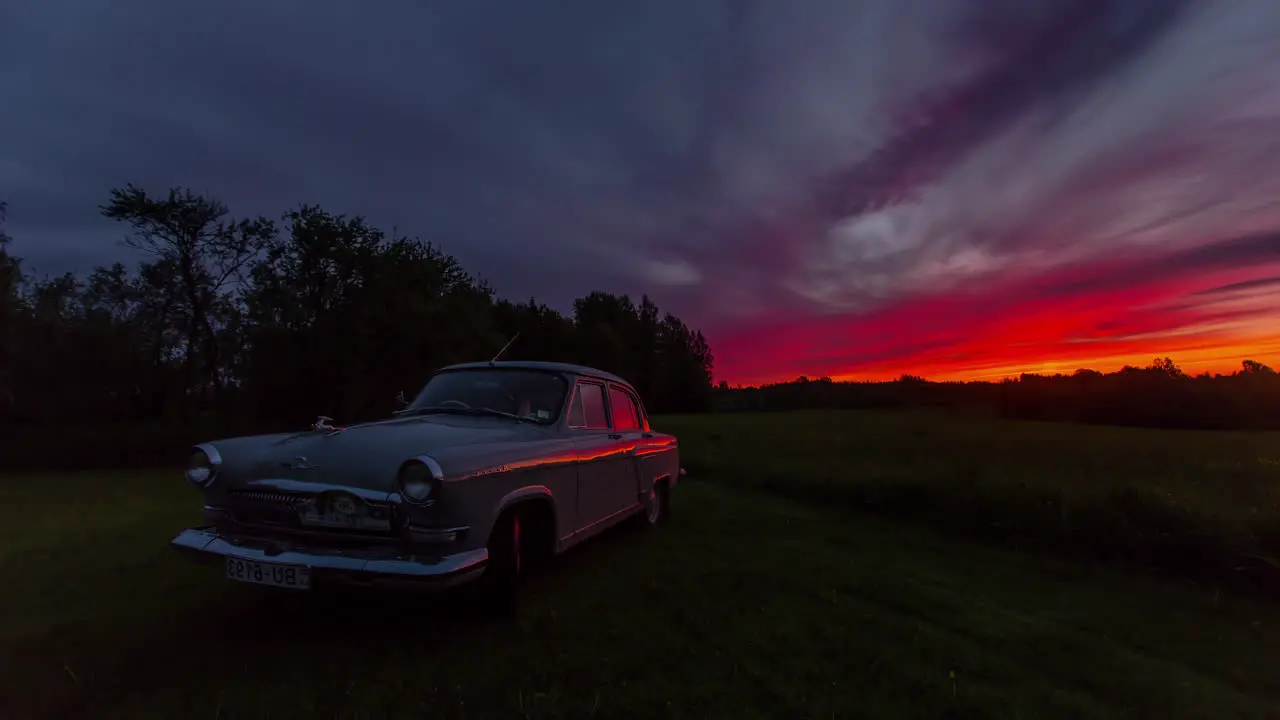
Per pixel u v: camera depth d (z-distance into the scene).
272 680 2.95
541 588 4.55
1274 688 3.26
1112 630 4.03
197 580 4.60
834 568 5.30
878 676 3.20
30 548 5.68
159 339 23.98
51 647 3.32
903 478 8.36
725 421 28.70
